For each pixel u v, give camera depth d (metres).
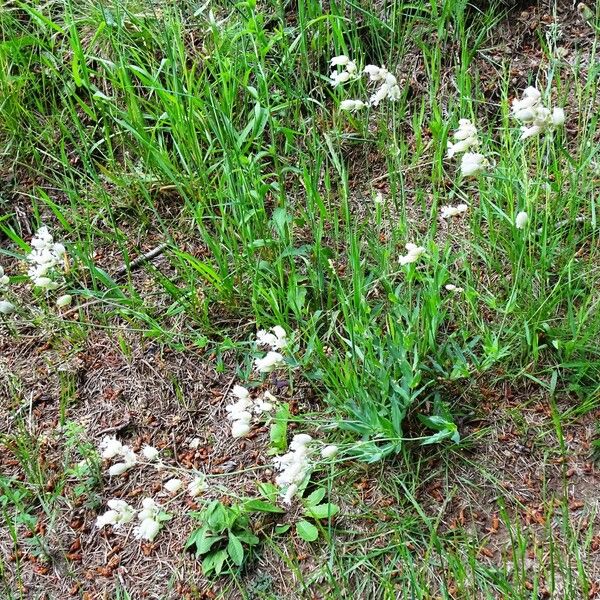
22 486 0.70
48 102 0.96
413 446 0.67
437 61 0.90
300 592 0.61
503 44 0.91
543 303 0.67
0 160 0.92
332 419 0.68
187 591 0.62
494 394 0.69
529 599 0.58
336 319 0.75
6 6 1.00
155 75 0.87
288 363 0.69
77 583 0.64
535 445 0.66
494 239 0.75
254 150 0.89
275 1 0.94
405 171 0.86
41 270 0.75
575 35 0.89
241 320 0.78
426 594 0.58
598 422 0.67
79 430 0.72
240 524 0.64
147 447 0.62
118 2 0.97
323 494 0.65
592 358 0.69
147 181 0.88
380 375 0.66
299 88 0.89
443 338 0.72
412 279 0.72
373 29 0.92
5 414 0.75
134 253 0.85
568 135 0.83
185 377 0.75
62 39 0.96
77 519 0.68
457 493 0.65
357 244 0.76
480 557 0.61
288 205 0.82
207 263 0.81
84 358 0.78
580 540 0.61
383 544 0.62
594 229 0.71
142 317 0.76
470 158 0.69
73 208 0.86
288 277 0.78
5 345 0.80
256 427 0.71
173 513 0.67
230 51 0.91
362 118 0.89
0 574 0.64
